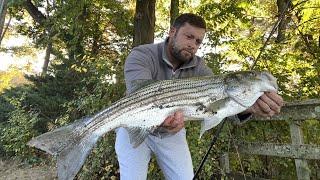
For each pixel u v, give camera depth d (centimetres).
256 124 200
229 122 199
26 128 361
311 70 258
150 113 102
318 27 295
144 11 364
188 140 198
